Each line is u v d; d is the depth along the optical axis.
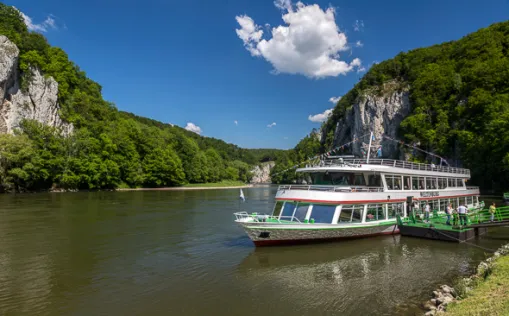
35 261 20.45
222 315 12.73
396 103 143.25
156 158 121.56
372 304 13.57
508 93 94.06
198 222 35.53
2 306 13.72
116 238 27.09
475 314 10.04
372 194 25.45
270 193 98.88
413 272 17.78
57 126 104.75
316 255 21.08
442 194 33.97
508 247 20.59
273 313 12.84
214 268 18.73
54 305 13.80
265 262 19.73
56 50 123.62
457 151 97.19
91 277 17.38
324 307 13.36
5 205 50.16
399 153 129.75
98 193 83.12
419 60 165.38
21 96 93.94
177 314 12.85
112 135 111.25
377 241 24.95
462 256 20.94
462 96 112.06
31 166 76.25
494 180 79.88
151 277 17.33
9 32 96.69
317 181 28.45
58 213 41.72
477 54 129.12
